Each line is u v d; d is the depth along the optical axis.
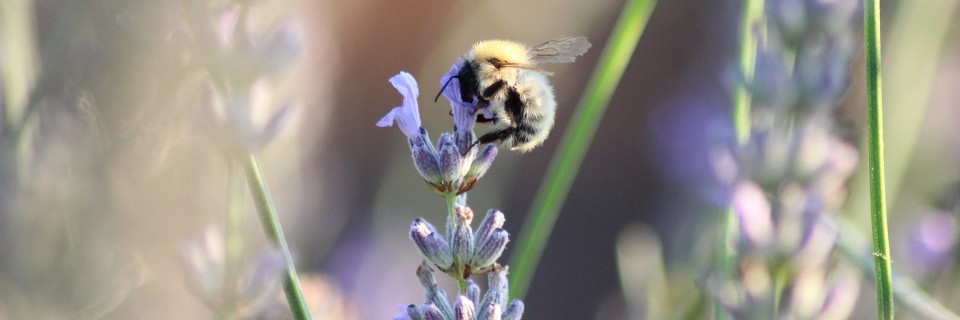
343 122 0.73
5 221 0.29
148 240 0.29
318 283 0.39
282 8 0.32
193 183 0.30
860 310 0.42
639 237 0.52
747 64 0.38
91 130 0.29
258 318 0.31
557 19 0.47
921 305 0.36
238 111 0.31
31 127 0.30
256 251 0.31
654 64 0.97
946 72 0.49
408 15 0.75
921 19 0.44
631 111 0.97
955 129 0.48
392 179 0.48
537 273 0.93
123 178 0.29
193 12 0.30
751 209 0.36
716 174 0.38
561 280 0.93
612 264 0.93
